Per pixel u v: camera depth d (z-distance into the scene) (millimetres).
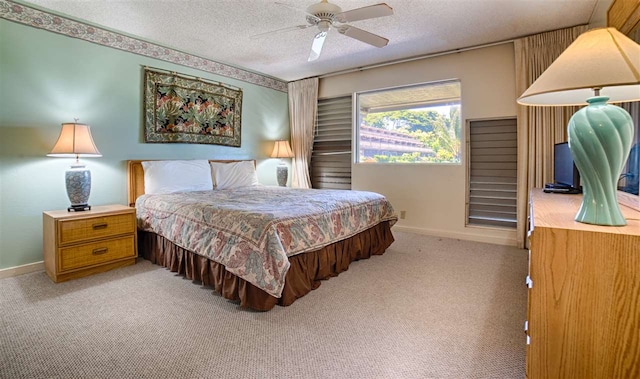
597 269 1106
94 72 3355
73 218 2773
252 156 5145
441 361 1679
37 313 2182
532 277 1192
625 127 1133
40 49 2992
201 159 4391
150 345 1819
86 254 2859
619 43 1110
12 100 2857
